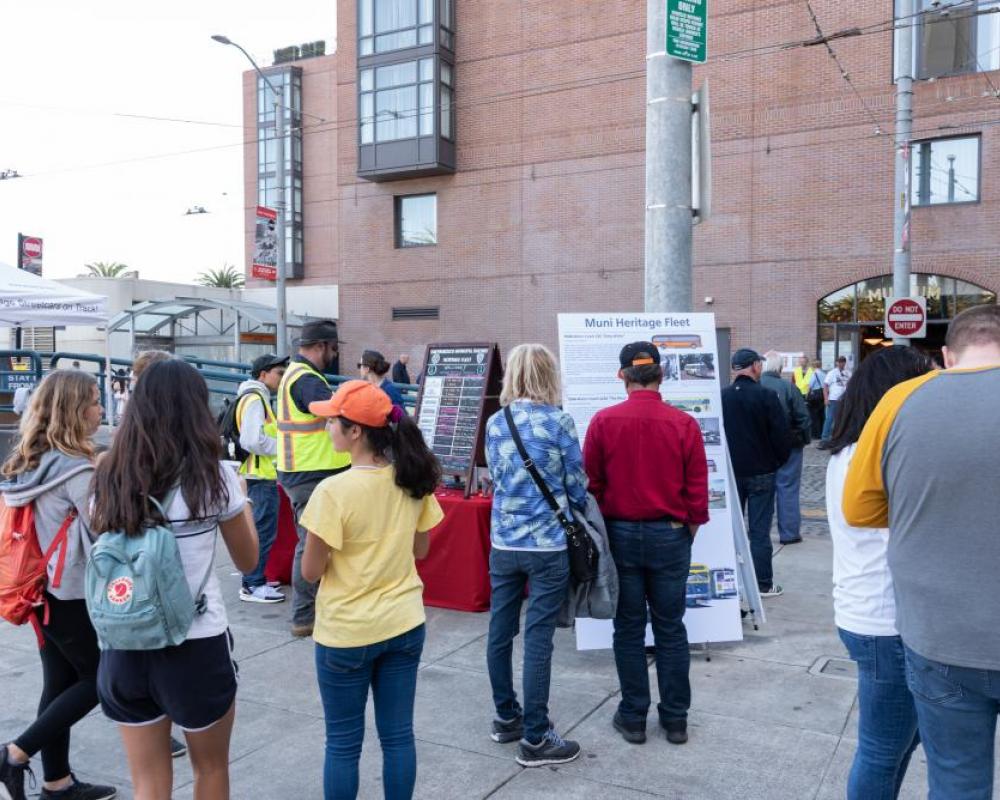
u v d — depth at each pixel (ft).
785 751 12.07
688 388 16.47
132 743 8.64
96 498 8.32
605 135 70.59
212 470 8.50
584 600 11.92
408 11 75.87
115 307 92.17
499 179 75.15
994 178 56.08
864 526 7.66
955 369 6.92
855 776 8.57
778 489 25.05
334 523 9.05
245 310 79.20
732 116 63.82
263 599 19.69
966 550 6.56
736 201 63.98
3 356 34.42
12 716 13.52
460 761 11.94
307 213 124.47
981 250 56.54
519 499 11.87
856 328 61.05
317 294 98.89
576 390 15.94
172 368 8.56
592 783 11.28
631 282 69.92
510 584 12.27
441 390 20.26
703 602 16.02
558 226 72.74
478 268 76.38
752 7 62.75
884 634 8.21
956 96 56.80
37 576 9.95
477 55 75.51
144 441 8.25
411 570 9.77
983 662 6.50
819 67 61.05
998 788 10.98
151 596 7.93
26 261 67.92
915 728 8.34
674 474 12.21
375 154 78.13
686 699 12.45
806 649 16.26
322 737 12.79
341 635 9.19
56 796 10.77
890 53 58.90
